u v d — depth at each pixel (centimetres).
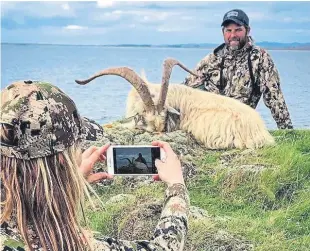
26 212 176
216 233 385
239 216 414
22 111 172
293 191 440
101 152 235
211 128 552
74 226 179
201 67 618
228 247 373
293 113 635
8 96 174
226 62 606
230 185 453
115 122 564
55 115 174
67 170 178
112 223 403
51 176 176
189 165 482
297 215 407
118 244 185
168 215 196
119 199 430
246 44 594
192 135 559
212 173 478
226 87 610
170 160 218
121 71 556
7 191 175
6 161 175
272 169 463
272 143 531
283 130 565
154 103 576
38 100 173
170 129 562
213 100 576
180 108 581
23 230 172
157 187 449
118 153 240
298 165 464
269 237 384
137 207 414
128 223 399
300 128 578
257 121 546
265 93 594
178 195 204
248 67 595
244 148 533
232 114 554
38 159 174
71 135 178
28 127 172
